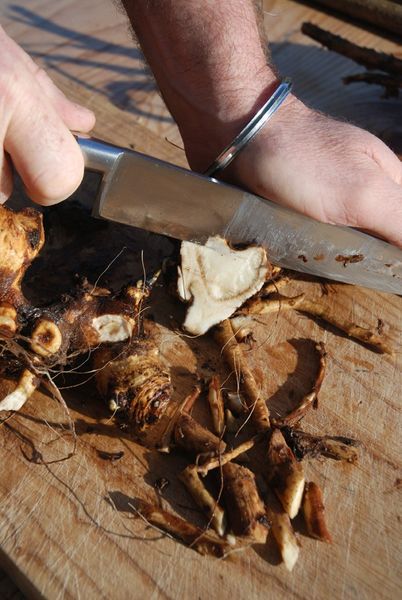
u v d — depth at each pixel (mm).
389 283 509
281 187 479
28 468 437
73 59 639
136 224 476
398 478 445
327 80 659
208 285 487
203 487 427
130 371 447
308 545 422
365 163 483
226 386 473
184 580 409
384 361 488
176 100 522
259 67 505
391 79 635
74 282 468
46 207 527
